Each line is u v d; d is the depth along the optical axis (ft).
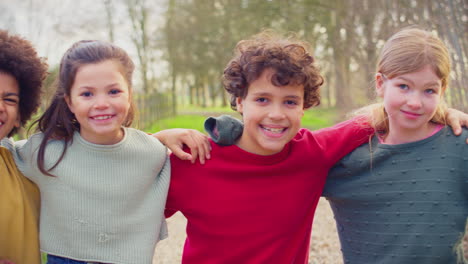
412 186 7.01
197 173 7.38
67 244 6.95
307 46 7.61
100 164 6.89
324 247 13.17
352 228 7.71
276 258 7.50
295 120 6.86
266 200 7.36
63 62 6.73
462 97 12.54
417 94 6.64
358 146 7.58
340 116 37.76
